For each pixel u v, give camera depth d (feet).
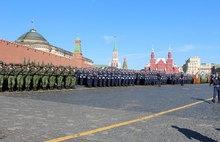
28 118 31.48
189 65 644.27
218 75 61.31
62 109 39.91
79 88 93.20
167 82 176.04
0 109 36.94
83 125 28.96
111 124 29.99
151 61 352.90
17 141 21.66
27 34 261.85
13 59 99.66
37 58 118.62
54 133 24.90
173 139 24.20
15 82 69.10
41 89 79.20
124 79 120.88
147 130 27.61
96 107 43.78
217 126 31.14
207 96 76.64
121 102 52.60
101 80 107.34
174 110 43.68
